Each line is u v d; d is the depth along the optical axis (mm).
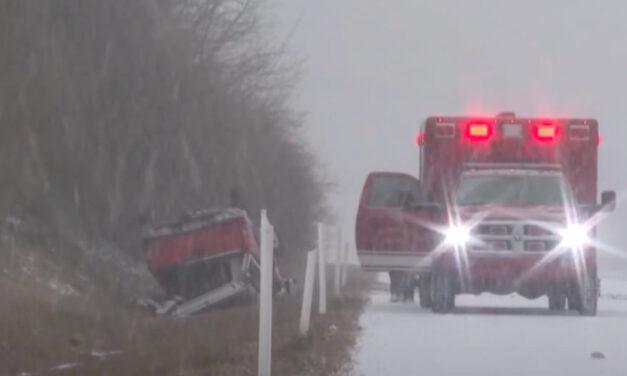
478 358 56812
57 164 98250
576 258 87312
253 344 60156
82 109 100375
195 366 52719
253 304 88938
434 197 98438
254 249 90000
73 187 99688
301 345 57250
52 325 66500
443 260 88688
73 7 100188
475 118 98625
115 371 52219
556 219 87750
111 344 65375
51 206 95688
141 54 107188
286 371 49375
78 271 91625
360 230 98562
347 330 67750
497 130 98500
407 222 97375
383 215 98125
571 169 98938
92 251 99312
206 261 88188
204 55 125312
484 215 87812
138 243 107250
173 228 89250
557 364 54844
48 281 83375
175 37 112812
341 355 55156
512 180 91938
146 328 71375
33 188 94125
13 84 94438
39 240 92000
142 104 107875
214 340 61188
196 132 116625
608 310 99938
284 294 101062
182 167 113000
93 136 102062
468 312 92875
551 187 91312
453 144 98750
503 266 87250
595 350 61094
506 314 90688
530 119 98688
